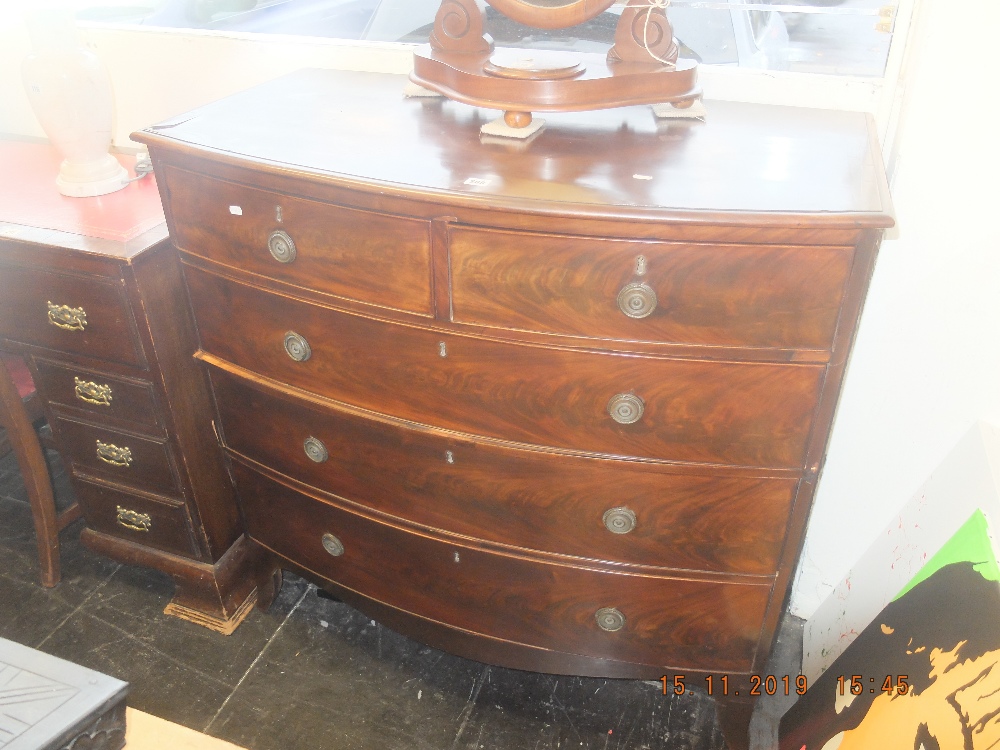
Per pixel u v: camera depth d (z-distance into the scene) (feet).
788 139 4.18
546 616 4.80
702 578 4.39
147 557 5.98
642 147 4.07
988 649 3.47
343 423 4.58
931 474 4.98
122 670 5.72
